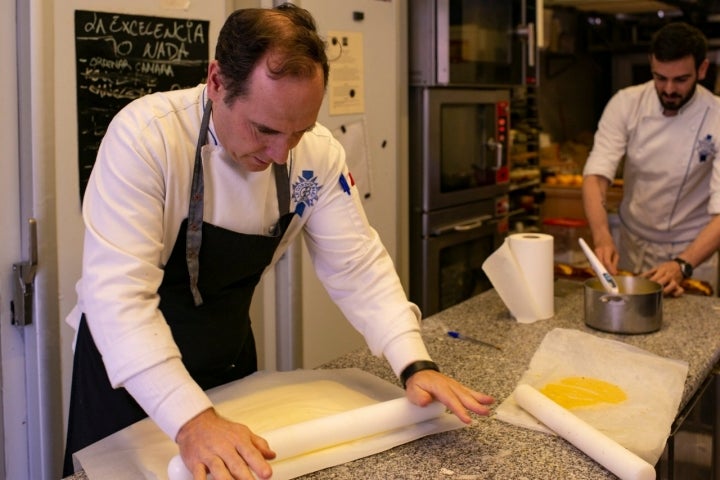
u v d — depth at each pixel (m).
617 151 2.68
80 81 1.83
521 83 3.34
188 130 1.24
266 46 1.03
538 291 1.88
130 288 1.12
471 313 1.96
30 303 1.83
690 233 2.73
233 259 1.37
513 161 3.65
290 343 2.46
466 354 1.64
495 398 1.39
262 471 0.98
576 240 3.43
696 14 3.81
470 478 1.10
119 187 1.16
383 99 2.72
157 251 1.20
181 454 1.03
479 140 3.25
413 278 3.05
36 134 1.76
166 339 1.11
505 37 3.21
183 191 1.26
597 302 1.79
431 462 1.15
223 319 1.48
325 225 1.42
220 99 1.12
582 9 3.99
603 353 1.56
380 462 1.15
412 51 2.89
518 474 1.11
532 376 1.49
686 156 2.59
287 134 1.08
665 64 2.33
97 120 1.88
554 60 4.27
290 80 1.03
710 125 2.52
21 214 1.80
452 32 2.85
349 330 2.71
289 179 1.36
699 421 1.54
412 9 2.86
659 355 1.61
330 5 2.44
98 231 1.15
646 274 2.09
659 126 2.61
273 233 1.42
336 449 1.16
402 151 2.86
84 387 1.49
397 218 2.86
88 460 1.14
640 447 1.19
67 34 1.79
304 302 2.50
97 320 1.11
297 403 1.31
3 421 1.85
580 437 1.17
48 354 1.85
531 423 1.27
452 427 1.26
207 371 1.51
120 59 1.90
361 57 2.59
